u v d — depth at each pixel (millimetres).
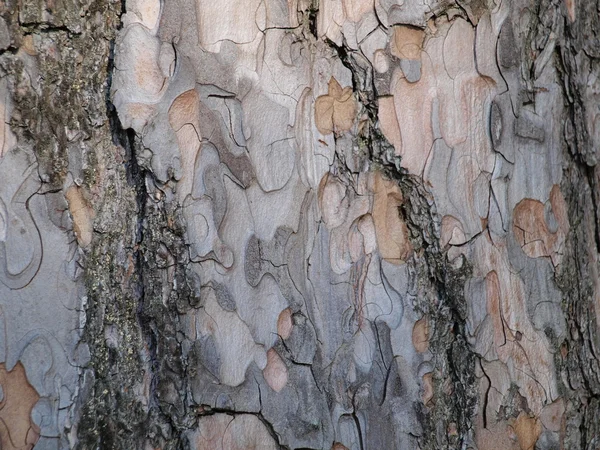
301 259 726
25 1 678
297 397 724
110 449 688
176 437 703
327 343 730
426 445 743
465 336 751
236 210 712
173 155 699
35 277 678
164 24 696
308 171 728
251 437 717
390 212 742
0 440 669
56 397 679
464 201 753
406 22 742
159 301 700
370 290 738
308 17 729
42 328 678
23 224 676
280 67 721
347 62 735
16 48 675
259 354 717
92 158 692
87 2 690
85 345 687
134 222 700
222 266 709
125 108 691
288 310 723
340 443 730
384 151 738
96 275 691
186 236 702
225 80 709
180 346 703
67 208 685
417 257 746
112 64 693
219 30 708
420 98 745
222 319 710
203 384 708
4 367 671
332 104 733
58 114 684
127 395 693
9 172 673
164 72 696
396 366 740
